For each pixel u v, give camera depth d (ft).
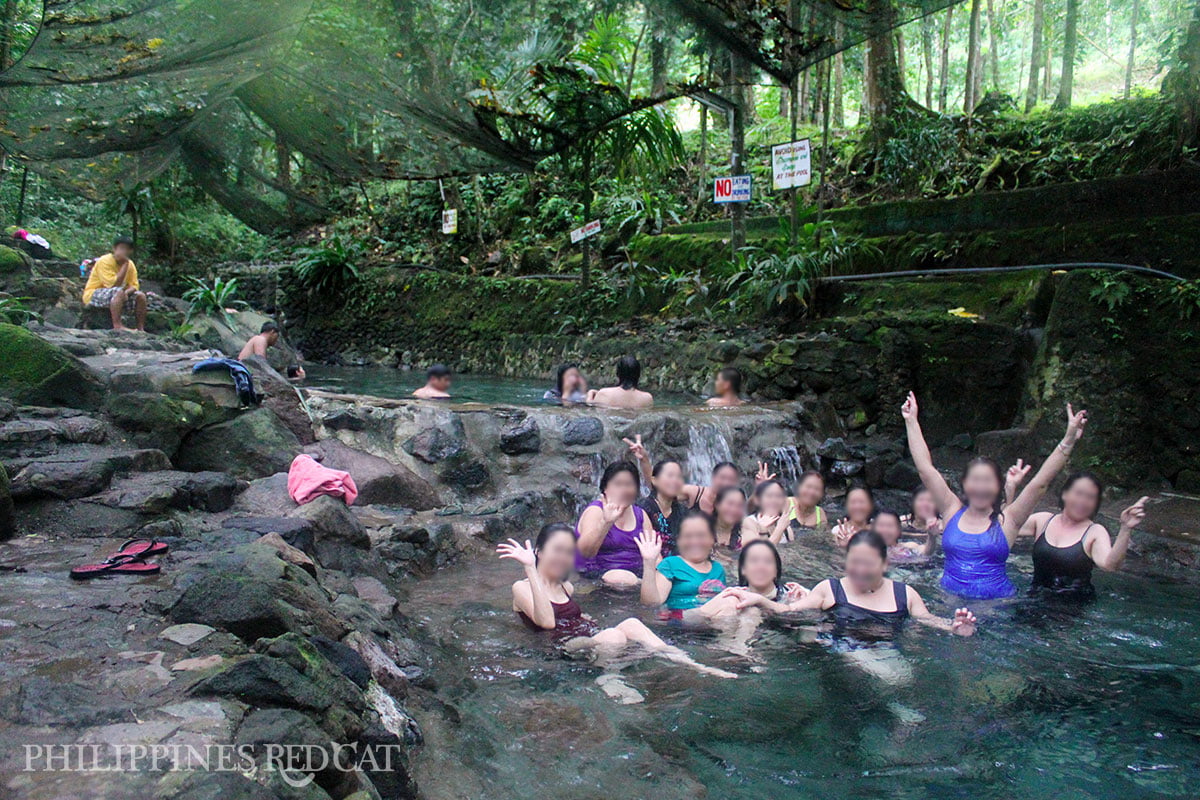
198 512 17.16
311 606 11.32
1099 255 30.27
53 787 7.00
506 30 29.14
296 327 62.08
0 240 43.75
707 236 44.32
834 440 28.81
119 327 35.27
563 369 31.48
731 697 12.93
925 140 43.16
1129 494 24.84
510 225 59.16
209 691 8.78
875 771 10.84
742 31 30.37
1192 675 13.99
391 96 27.68
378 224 67.31
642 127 41.70
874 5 26.68
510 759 10.75
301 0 21.45
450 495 23.24
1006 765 11.07
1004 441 26.76
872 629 15.97
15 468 15.93
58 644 9.93
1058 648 15.17
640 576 19.36
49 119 22.89
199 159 30.01
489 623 16.01
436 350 53.36
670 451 25.82
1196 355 25.18
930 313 30.78
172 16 20.48
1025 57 77.92
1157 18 56.34
